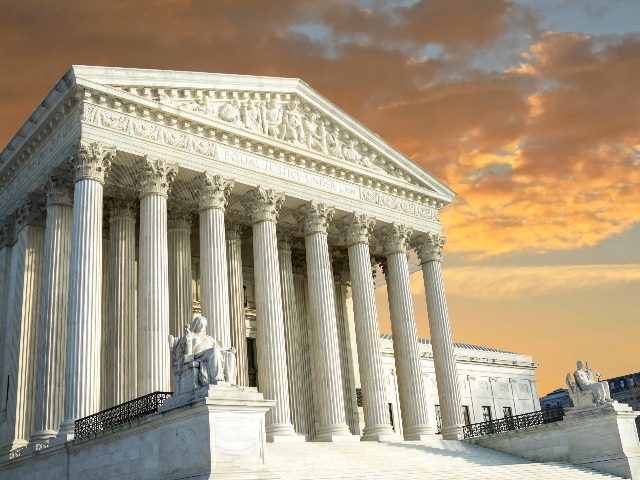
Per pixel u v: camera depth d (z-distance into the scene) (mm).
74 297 35875
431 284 58500
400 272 55625
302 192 49688
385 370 70250
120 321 42625
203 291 42188
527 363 90750
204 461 23469
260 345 44625
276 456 36031
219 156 45062
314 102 52250
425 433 51469
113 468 28750
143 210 40781
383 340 71812
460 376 80625
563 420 44719
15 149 45094
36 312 42688
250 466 23969
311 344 58250
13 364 41812
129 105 41000
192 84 44094
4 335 44469
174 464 24906
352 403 59375
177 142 43031
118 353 41969
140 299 39125
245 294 57312
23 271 43062
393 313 55469
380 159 56781
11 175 47156
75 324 35375
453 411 54344
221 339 40781
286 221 54000
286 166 49375
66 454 32500
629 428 42562
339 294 62812
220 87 45812
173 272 46781
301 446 39938
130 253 44562
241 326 49094
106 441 29578
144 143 41219
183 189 46062
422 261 59625
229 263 50594
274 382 43406
